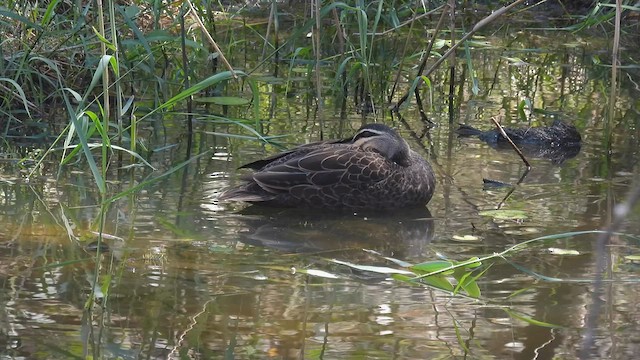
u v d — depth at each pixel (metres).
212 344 7.38
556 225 10.54
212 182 11.88
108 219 10.43
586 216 10.84
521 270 9.15
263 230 10.38
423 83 17.27
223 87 16.42
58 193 11.24
